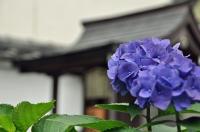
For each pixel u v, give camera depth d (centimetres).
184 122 159
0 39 956
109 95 562
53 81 772
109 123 162
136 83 152
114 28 789
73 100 905
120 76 156
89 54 686
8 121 171
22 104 165
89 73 834
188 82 147
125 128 162
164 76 148
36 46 973
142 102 149
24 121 168
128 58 158
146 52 157
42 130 164
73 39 1055
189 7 687
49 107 166
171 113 163
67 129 166
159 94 147
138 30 733
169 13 714
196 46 652
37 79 916
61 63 746
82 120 165
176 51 161
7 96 894
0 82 887
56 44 1020
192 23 657
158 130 188
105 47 645
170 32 642
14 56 870
